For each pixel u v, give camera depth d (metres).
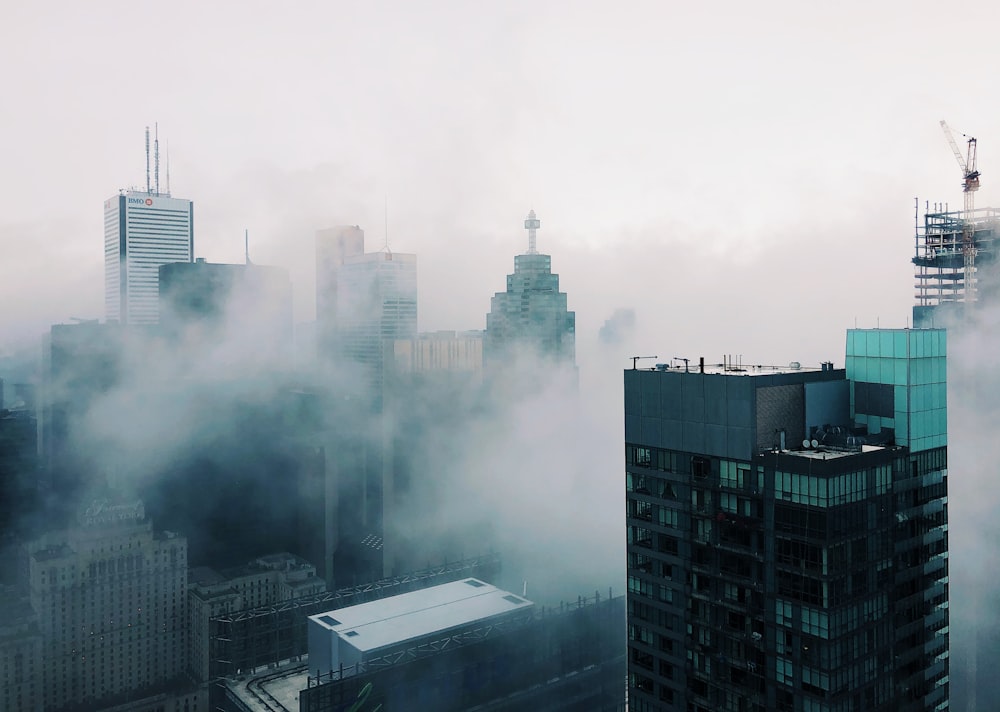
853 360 139.62
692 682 138.00
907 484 130.88
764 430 127.69
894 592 129.00
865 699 123.75
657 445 141.25
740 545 128.88
